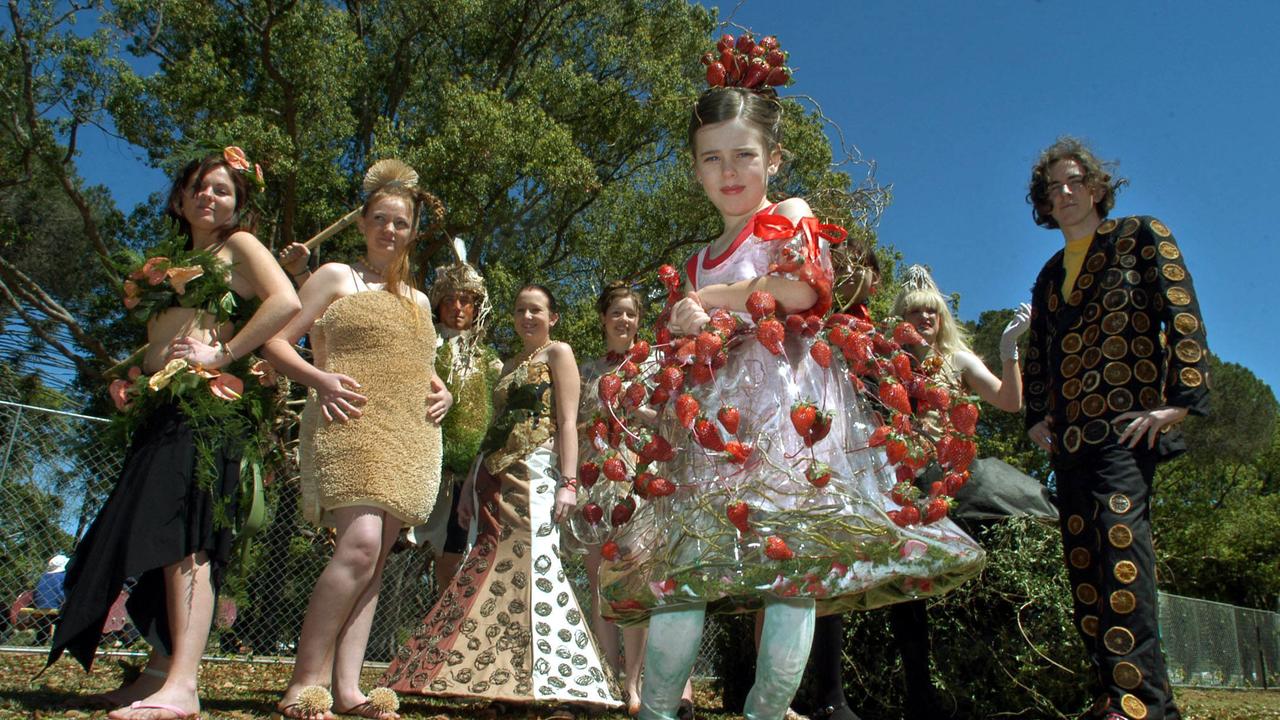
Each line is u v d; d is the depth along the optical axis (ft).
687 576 6.48
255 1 53.36
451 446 13.42
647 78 62.08
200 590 8.65
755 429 6.86
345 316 9.59
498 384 13.24
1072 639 12.50
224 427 8.95
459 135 49.78
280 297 9.34
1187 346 10.27
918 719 12.05
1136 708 9.65
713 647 22.40
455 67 64.69
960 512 13.34
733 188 7.92
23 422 17.84
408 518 9.44
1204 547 108.47
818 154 43.14
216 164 9.91
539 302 13.35
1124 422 10.50
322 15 53.26
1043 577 12.75
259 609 20.29
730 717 13.43
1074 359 11.13
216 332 9.45
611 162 64.80
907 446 7.13
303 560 20.88
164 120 53.06
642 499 7.85
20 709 8.27
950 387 8.41
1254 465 139.54
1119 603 10.03
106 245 59.21
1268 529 108.88
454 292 13.94
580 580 17.49
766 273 7.39
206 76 50.03
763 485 6.59
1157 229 10.91
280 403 11.74
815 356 7.13
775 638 6.47
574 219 62.80
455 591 12.37
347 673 9.78
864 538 6.39
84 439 18.26
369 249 10.44
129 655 16.49
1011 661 12.63
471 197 51.21
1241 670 49.06
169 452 8.70
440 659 11.74
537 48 65.46
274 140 48.16
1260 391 119.96
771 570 6.33
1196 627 40.32
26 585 17.57
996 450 87.25
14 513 17.60
